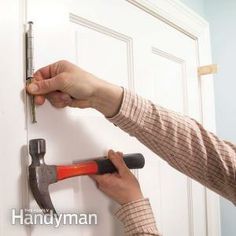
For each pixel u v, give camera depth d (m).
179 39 1.17
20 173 0.53
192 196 1.17
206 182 0.73
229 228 1.38
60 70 0.56
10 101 0.52
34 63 0.56
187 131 0.69
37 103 0.56
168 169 1.02
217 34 1.46
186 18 1.18
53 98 0.58
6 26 0.53
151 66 0.97
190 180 1.16
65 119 0.62
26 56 0.55
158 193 0.95
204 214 1.26
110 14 0.82
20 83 0.54
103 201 0.73
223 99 1.43
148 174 0.91
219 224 1.36
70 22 0.70
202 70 1.29
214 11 1.46
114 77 0.82
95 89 0.58
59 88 0.54
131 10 0.90
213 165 0.72
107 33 0.81
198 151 0.70
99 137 0.73
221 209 1.39
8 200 0.51
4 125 0.51
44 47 0.58
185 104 1.19
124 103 0.62
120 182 0.69
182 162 0.70
